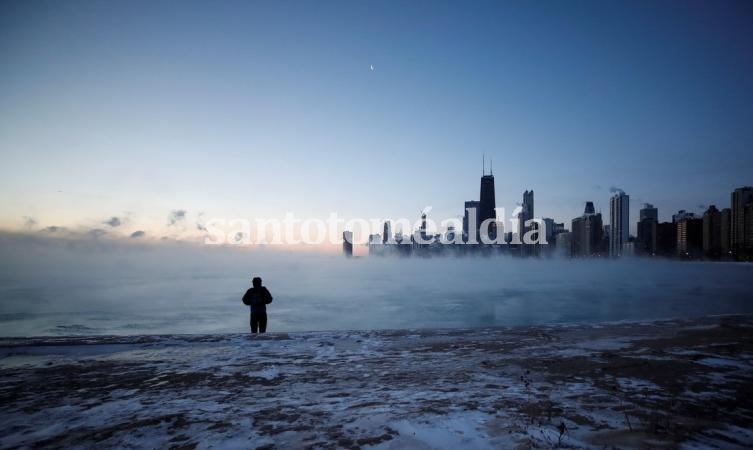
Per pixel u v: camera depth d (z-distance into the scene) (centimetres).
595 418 460
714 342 944
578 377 653
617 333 1089
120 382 657
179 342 1016
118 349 944
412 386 616
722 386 594
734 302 4512
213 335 1107
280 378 677
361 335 1104
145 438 423
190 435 428
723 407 500
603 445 385
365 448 383
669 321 1301
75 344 999
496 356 829
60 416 497
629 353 830
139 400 559
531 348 907
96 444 411
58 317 3850
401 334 1116
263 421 466
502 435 409
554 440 395
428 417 466
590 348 894
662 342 949
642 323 1268
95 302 5359
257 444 400
